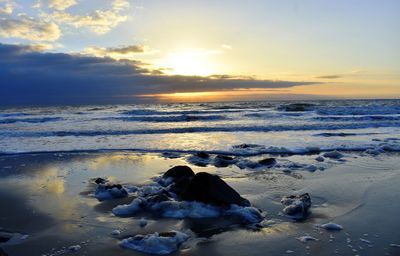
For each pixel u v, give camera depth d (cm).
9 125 970
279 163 463
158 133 781
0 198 326
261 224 261
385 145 584
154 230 252
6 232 250
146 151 571
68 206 305
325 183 370
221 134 763
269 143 640
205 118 1157
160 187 347
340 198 320
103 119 1135
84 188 359
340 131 808
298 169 434
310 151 561
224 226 259
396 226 255
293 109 1562
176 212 281
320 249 219
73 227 258
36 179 396
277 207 297
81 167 457
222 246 225
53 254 216
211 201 290
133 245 225
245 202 297
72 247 224
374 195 328
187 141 665
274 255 212
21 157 524
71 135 752
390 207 296
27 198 326
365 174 409
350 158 504
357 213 282
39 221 271
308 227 255
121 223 266
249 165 450
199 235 243
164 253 215
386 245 223
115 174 419
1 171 434
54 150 578
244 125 905
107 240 236
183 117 1143
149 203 296
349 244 225
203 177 302
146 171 434
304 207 286
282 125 894
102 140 680
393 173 413
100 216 281
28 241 234
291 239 234
